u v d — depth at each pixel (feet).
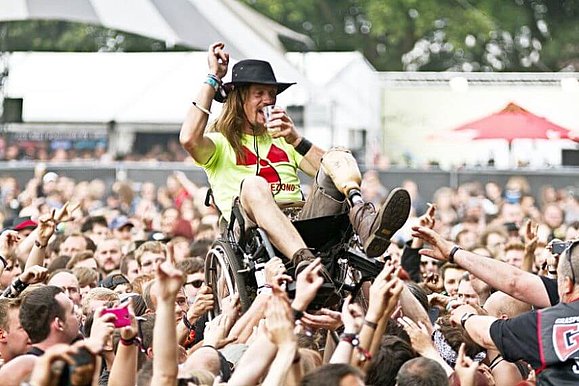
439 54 153.79
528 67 152.56
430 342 24.56
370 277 28.45
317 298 26.76
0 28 115.24
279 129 29.99
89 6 65.41
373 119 97.96
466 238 54.80
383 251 27.07
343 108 97.19
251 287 29.04
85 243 45.70
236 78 30.35
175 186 77.46
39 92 97.91
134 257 41.63
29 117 97.55
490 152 100.17
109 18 65.98
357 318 21.79
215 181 30.71
